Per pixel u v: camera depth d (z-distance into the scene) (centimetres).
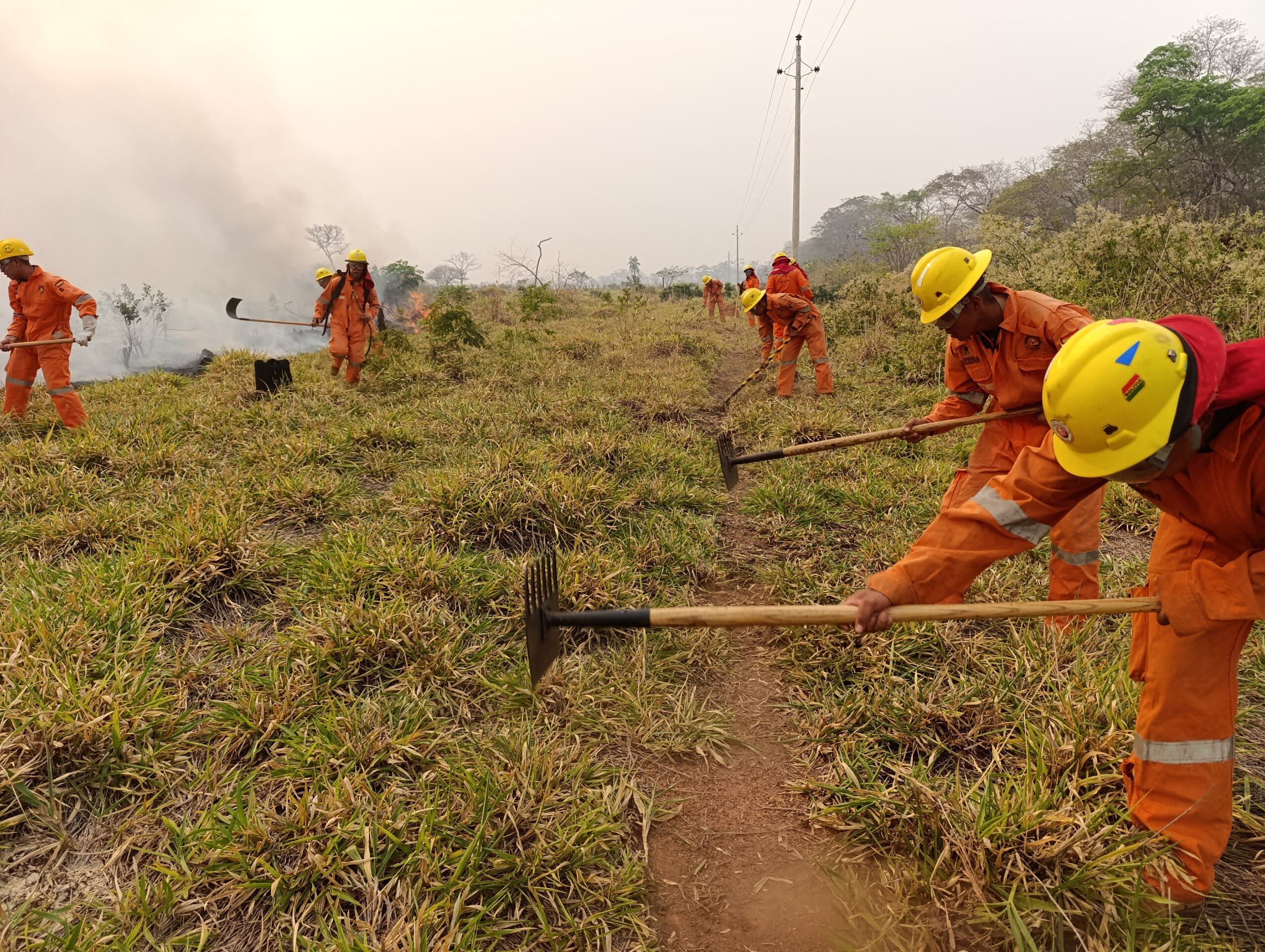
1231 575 174
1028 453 194
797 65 3119
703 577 418
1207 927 200
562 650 333
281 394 771
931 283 314
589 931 206
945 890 208
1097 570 335
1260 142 3253
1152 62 3422
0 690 257
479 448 599
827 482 543
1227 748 193
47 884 213
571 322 1847
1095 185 3706
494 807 234
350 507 479
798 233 3161
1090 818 211
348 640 308
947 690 298
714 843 242
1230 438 168
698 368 1083
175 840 226
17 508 446
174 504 448
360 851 219
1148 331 163
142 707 263
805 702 307
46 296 629
